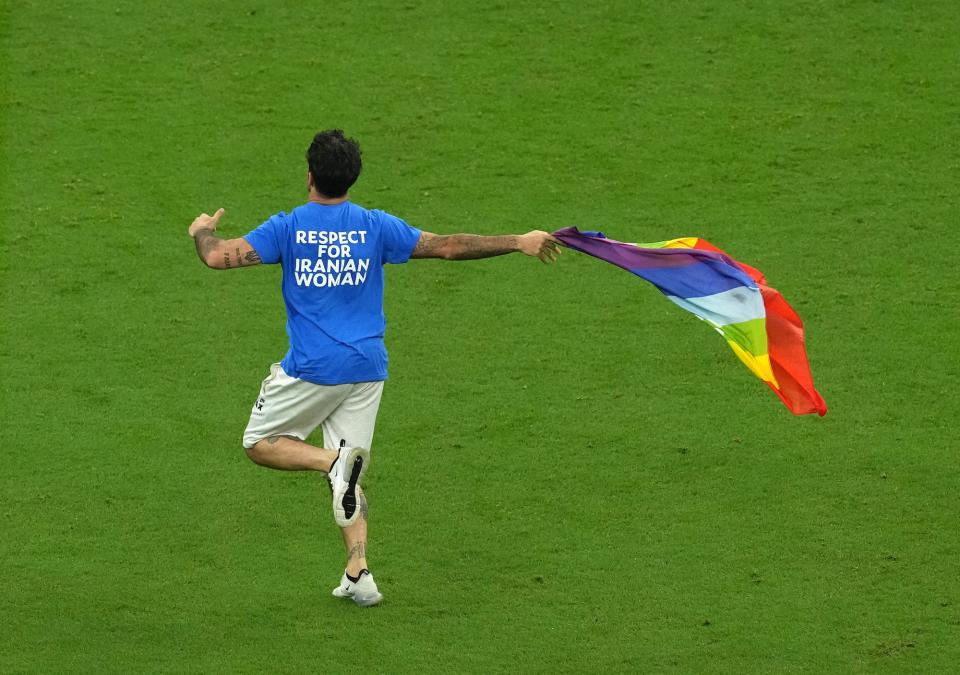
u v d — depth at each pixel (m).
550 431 32.72
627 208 42.44
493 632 25.56
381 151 45.12
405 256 24.86
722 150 45.16
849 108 46.94
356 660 24.66
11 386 34.47
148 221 41.84
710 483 30.62
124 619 25.88
